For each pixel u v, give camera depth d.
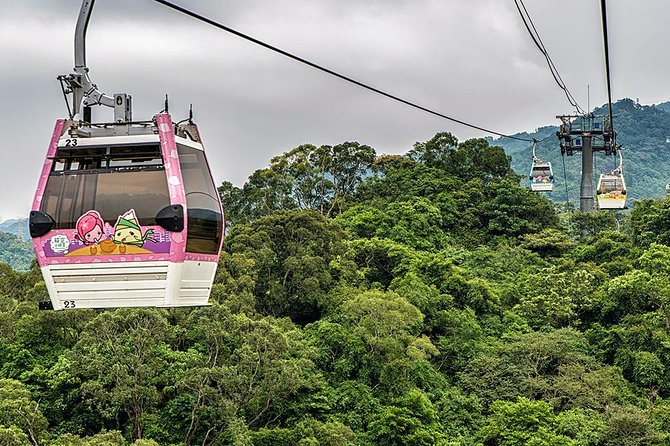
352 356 51.72
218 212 14.09
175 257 13.18
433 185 91.56
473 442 51.38
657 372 57.91
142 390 40.53
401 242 76.19
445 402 54.28
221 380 41.66
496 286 73.38
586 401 54.88
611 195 77.06
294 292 57.75
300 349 49.25
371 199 89.88
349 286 59.97
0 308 47.19
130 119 13.74
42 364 43.16
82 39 13.34
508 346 60.12
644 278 64.56
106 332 41.75
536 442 47.81
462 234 88.56
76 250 13.36
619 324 63.94
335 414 48.41
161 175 13.37
